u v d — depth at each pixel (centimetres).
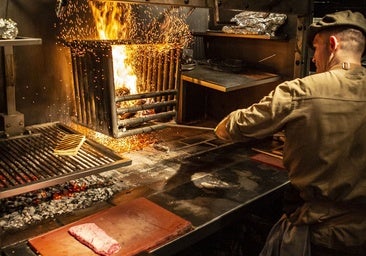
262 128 150
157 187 189
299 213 153
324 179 139
